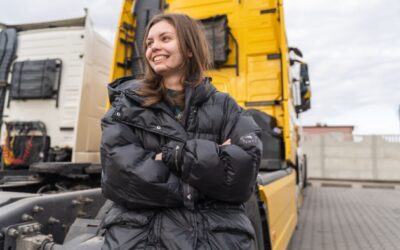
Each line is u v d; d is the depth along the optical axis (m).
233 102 1.36
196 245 1.07
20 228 1.59
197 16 4.33
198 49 1.37
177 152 1.12
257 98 4.04
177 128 1.20
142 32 4.25
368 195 10.84
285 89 3.92
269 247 2.43
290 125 4.22
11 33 4.21
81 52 3.96
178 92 1.32
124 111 1.22
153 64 1.33
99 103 4.18
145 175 1.08
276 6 4.07
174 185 1.12
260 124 3.77
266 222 2.38
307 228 5.86
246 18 4.19
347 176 16.73
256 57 4.11
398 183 15.38
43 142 3.79
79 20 4.14
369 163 16.48
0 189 2.44
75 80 3.92
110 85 1.44
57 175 2.95
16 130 3.90
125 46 4.22
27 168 3.79
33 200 1.76
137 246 1.09
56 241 1.88
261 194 2.35
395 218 6.84
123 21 4.21
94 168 3.01
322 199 9.83
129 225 1.13
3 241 1.55
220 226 1.13
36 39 4.15
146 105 1.22
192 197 1.11
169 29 1.34
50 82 3.88
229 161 1.11
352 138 16.92
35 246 1.53
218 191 1.12
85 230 1.78
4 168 3.82
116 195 1.14
